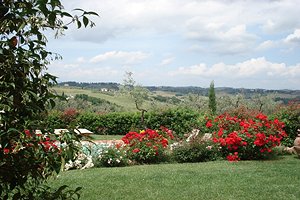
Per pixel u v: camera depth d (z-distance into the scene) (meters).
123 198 6.41
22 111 1.90
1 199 1.91
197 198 6.39
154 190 6.98
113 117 22.05
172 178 8.13
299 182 7.68
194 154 11.46
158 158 11.43
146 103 31.77
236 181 7.78
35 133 1.88
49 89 2.07
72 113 21.69
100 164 10.52
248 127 11.87
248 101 31.39
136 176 8.39
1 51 1.84
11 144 1.83
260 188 7.11
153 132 11.59
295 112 13.70
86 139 2.09
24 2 1.93
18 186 2.08
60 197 2.07
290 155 12.56
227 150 11.95
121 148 11.23
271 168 9.54
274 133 11.72
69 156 1.93
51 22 1.88
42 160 1.91
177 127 19.17
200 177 8.25
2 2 1.92
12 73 1.88
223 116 13.05
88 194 6.65
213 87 28.72
